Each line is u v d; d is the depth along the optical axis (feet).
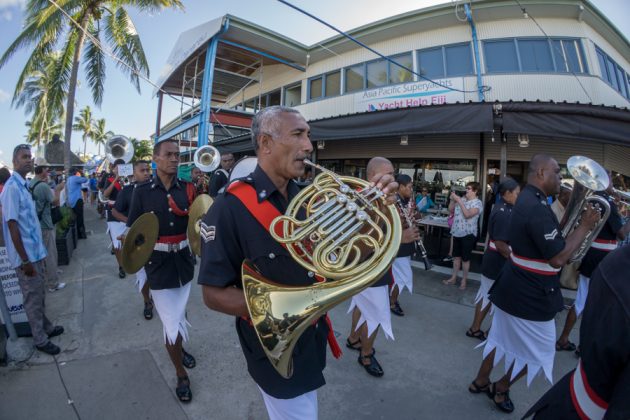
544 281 6.83
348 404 7.91
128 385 8.35
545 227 6.49
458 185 28.07
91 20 33.32
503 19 27.35
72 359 9.40
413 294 15.03
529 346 7.09
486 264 10.69
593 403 3.18
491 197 26.18
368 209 4.09
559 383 3.82
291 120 4.33
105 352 9.81
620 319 2.78
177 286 8.44
